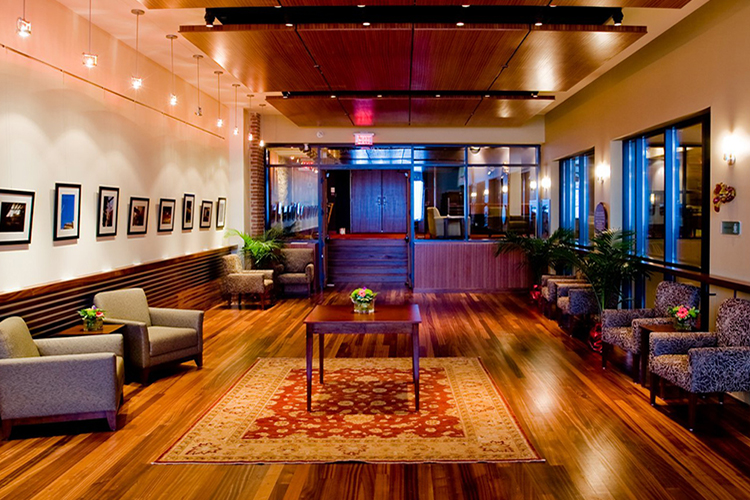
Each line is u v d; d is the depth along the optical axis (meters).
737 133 5.39
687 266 6.71
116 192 6.88
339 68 7.03
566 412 4.96
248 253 11.59
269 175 13.00
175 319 6.46
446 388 5.68
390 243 14.40
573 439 4.37
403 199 19.17
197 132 9.78
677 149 7.15
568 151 10.64
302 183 12.95
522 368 6.39
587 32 5.64
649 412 4.95
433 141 12.55
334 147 12.86
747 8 5.20
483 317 9.58
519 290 12.69
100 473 3.83
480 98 8.89
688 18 6.24
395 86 8.07
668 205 7.19
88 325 5.42
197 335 6.39
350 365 6.59
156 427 4.67
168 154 8.52
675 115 6.56
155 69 8.06
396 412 4.99
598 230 8.77
